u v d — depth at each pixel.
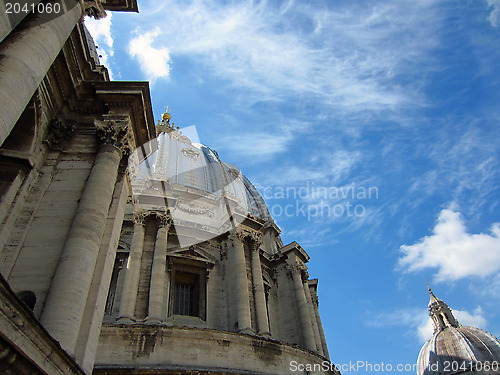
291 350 31.17
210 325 32.53
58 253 14.18
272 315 39.69
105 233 15.90
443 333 94.44
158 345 25.17
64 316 12.32
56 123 17.70
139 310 29.94
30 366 8.76
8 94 10.96
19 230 14.55
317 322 46.00
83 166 17.20
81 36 18.31
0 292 7.65
